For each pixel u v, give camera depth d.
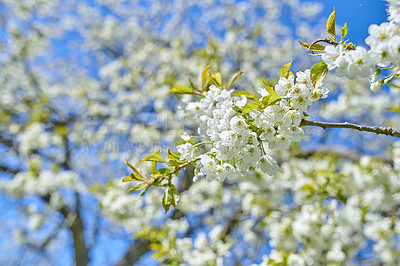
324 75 1.50
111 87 8.16
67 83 9.10
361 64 1.30
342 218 4.13
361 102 6.82
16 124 7.17
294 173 5.53
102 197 5.12
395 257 4.34
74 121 7.82
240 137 1.48
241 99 1.68
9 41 8.32
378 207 4.59
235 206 7.31
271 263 3.53
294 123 1.49
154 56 8.66
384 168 4.39
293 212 4.87
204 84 2.10
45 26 9.08
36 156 6.31
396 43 1.22
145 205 6.16
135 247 5.84
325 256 4.28
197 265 4.25
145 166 4.53
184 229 5.83
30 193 5.71
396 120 6.64
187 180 6.17
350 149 6.35
